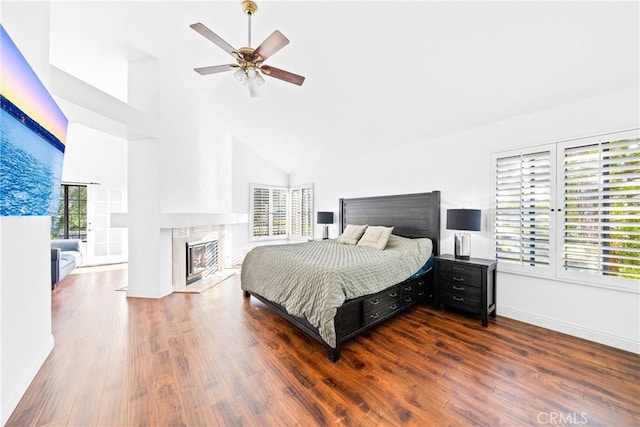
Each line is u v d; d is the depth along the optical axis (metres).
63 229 5.44
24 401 1.59
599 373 1.91
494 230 3.04
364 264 2.53
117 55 3.26
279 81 3.47
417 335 2.54
